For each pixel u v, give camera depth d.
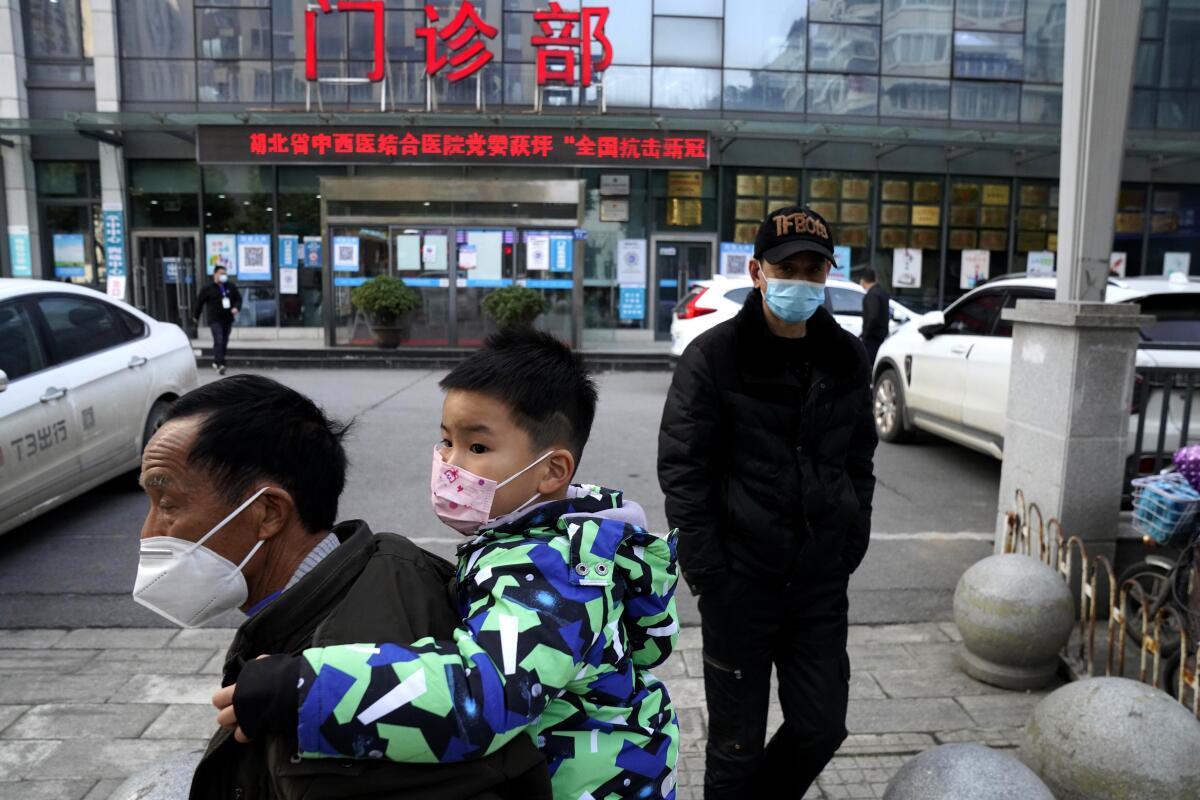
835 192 17.41
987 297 6.95
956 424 7.00
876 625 4.18
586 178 17.00
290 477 1.20
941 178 17.55
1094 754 2.36
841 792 2.82
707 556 2.17
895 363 8.15
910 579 4.77
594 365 14.34
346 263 15.29
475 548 1.23
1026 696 3.45
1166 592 3.45
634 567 1.27
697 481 2.20
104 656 3.82
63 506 6.00
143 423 5.98
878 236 17.58
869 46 17.08
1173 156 17.00
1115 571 4.04
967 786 2.08
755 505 2.18
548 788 1.11
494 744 1.01
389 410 9.67
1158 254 17.91
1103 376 3.91
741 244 17.33
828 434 2.19
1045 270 17.70
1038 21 17.20
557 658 1.07
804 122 16.22
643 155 15.52
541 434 1.29
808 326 2.19
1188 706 3.25
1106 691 2.48
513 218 15.36
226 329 13.60
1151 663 3.56
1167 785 2.29
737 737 2.27
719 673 2.28
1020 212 17.73
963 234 17.69
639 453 7.71
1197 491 3.36
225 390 1.23
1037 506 4.04
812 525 2.17
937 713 3.31
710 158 15.70
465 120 15.34
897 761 2.99
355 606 1.11
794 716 2.24
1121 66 3.83
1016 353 4.32
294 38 16.61
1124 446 3.96
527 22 16.67
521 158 15.45
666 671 3.69
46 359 5.25
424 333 15.45
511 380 1.27
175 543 1.18
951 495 6.54
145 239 16.98
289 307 17.14
